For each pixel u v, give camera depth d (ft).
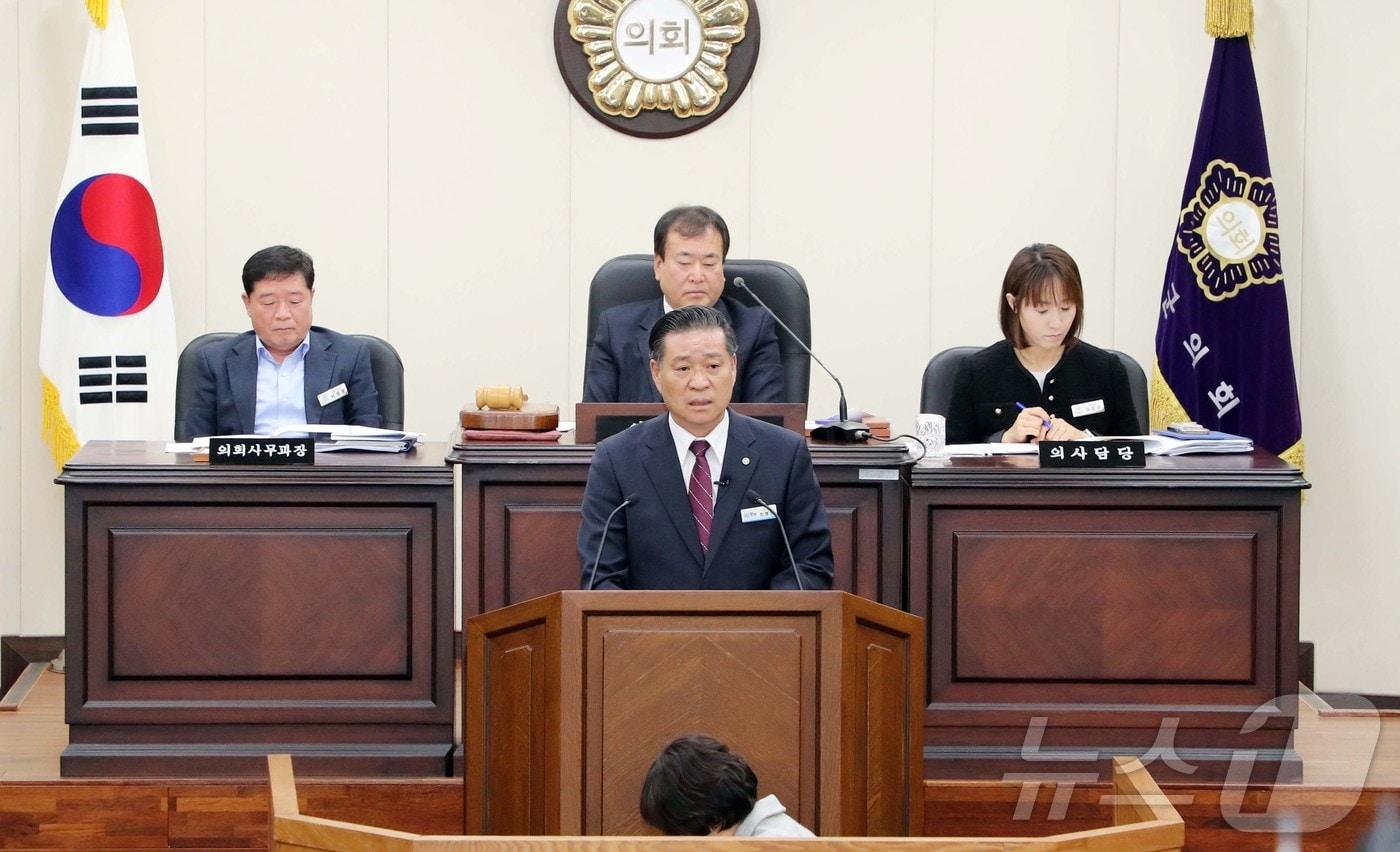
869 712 32.83
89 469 42.06
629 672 31.53
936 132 64.34
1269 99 63.46
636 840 26.08
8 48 62.34
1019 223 64.44
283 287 48.01
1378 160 63.36
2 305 62.80
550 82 64.13
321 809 42.42
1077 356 48.65
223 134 63.62
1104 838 27.14
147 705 42.55
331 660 42.68
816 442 43.88
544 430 43.32
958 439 48.91
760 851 26.12
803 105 64.28
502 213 64.34
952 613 43.45
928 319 64.59
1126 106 64.03
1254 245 61.05
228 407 48.57
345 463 42.80
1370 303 63.72
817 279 64.54
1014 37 64.13
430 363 64.49
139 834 42.73
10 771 44.27
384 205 64.13
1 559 63.52
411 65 63.87
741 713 31.63
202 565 42.37
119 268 60.39
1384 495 64.03
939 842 26.27
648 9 63.57
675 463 37.68
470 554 42.60
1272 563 43.42
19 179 62.69
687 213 45.80
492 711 32.73
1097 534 43.32
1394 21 63.05
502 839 26.14
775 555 37.63
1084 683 43.65
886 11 64.13
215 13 63.36
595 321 48.75
